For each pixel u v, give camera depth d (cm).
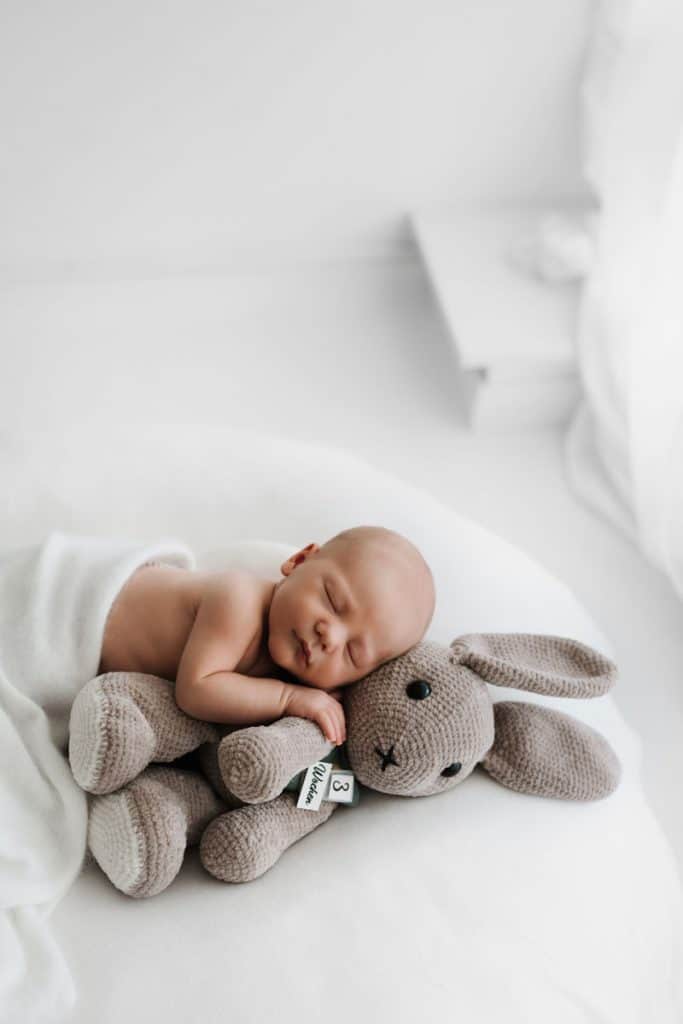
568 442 222
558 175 250
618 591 194
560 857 121
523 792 128
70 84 214
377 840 122
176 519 159
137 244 242
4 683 124
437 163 243
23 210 231
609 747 132
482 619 145
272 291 255
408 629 125
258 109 226
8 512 155
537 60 229
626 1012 113
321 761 123
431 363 246
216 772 126
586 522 209
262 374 242
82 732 116
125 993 107
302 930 112
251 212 243
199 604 130
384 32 220
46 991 106
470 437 228
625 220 199
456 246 242
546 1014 109
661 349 176
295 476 161
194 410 231
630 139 196
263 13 212
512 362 214
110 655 132
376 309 260
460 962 110
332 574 125
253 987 107
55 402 230
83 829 119
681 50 185
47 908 115
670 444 173
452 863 119
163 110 222
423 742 118
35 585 130
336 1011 105
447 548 152
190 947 110
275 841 117
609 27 210
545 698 138
